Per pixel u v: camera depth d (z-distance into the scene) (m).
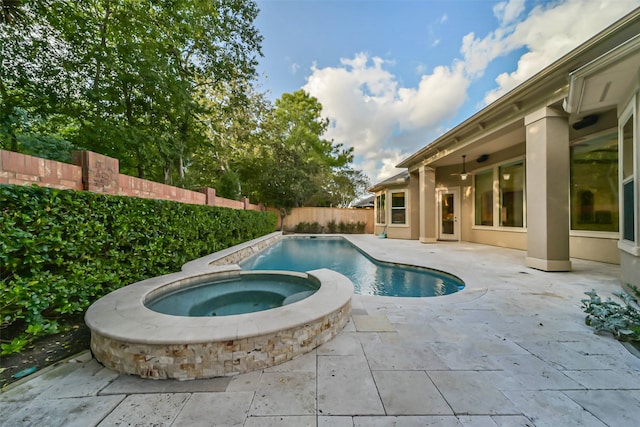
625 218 3.99
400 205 12.54
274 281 4.63
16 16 3.04
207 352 1.94
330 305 2.65
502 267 5.75
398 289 5.15
